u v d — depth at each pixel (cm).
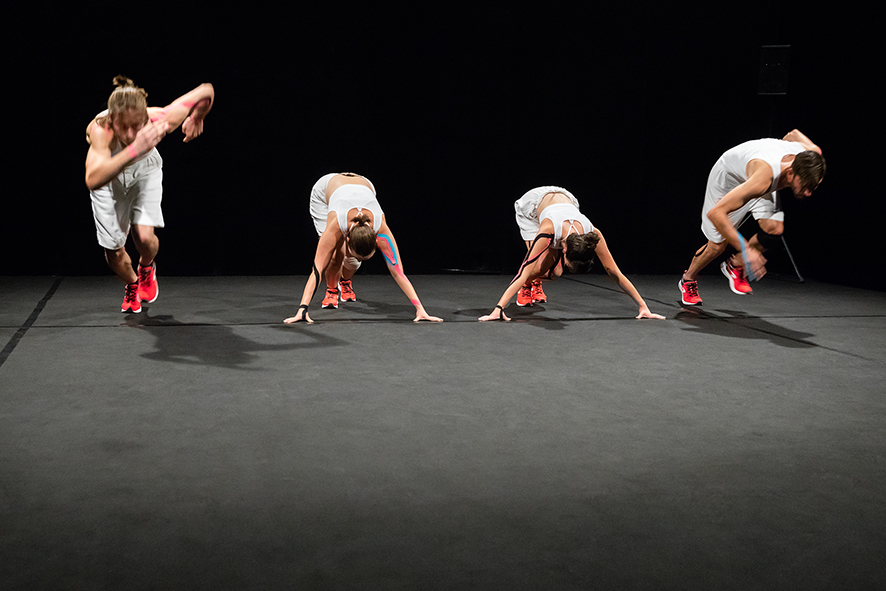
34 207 515
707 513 160
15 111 502
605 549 143
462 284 530
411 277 562
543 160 590
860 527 155
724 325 385
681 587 130
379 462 186
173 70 523
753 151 363
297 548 141
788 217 629
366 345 319
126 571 132
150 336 327
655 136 602
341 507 159
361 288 500
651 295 491
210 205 543
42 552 138
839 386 270
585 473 182
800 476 182
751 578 134
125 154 251
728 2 594
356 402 236
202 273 549
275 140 547
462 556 139
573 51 581
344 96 554
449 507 161
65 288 464
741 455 196
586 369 286
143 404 229
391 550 141
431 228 584
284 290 478
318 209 407
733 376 281
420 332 349
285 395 242
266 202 553
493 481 175
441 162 577
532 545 144
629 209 607
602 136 595
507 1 566
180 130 529
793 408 241
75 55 505
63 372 265
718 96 606
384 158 568
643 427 218
